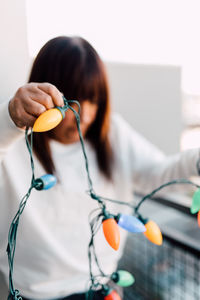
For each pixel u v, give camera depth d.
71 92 0.57
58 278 0.66
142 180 0.84
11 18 0.58
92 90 0.59
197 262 1.06
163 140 2.02
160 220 1.71
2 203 0.59
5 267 0.65
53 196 0.65
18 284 0.65
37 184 0.35
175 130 2.04
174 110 2.02
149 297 1.26
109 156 0.74
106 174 0.73
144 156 0.83
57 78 0.56
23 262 0.65
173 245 0.96
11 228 0.35
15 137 0.41
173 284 1.14
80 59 0.56
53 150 0.67
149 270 1.27
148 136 1.96
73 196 0.67
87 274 0.68
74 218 0.68
